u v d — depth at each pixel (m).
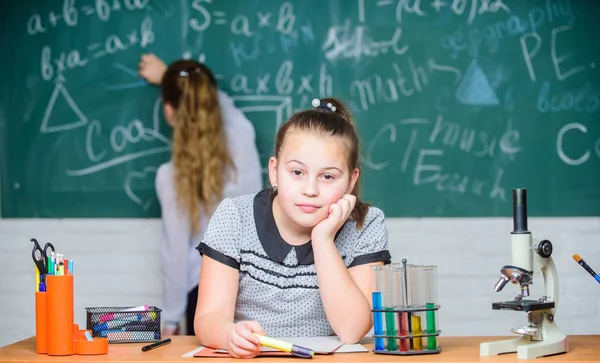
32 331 3.78
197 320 1.85
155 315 1.94
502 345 1.68
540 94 3.79
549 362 1.58
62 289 1.72
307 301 1.92
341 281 1.81
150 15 3.79
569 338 1.96
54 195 3.79
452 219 3.78
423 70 3.78
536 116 3.79
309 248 1.92
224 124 3.61
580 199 3.79
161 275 3.71
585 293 3.78
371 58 3.78
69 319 1.73
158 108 3.79
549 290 1.77
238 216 1.95
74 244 3.79
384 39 3.78
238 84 3.77
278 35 3.78
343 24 3.78
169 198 3.51
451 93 3.79
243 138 3.62
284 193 1.81
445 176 3.78
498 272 3.76
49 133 3.80
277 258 1.92
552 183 3.79
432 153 3.78
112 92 3.79
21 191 3.79
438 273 3.77
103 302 3.78
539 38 3.80
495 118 3.79
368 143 3.77
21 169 3.79
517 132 3.79
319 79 3.77
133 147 3.79
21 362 1.65
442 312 3.77
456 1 3.79
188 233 3.50
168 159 3.78
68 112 3.80
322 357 1.63
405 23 3.79
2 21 3.80
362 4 3.78
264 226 1.94
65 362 1.63
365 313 1.81
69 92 3.80
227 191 3.54
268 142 3.76
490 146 3.78
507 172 3.79
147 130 3.79
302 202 1.80
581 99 3.79
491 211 3.78
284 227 1.93
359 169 1.93
